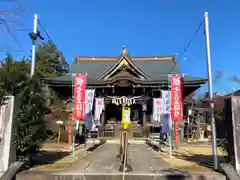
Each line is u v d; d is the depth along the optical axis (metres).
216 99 10.11
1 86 8.54
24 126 8.53
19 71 9.03
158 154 15.01
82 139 22.36
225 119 9.39
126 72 25.38
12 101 8.26
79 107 13.47
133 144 22.58
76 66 32.62
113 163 10.83
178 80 13.22
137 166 10.11
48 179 8.05
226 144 9.40
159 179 8.19
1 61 9.07
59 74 39.09
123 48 26.36
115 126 27.59
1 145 7.97
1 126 8.10
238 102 8.78
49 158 12.27
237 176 7.98
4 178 7.36
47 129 10.07
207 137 29.33
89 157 13.09
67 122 21.53
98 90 25.80
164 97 15.88
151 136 25.02
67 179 8.13
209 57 10.20
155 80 24.52
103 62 33.28
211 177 8.19
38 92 9.41
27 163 9.16
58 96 24.27
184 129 28.83
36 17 10.23
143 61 33.03
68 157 12.86
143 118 27.45
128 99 25.36
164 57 32.78
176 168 9.63
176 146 18.78
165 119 15.63
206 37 10.27
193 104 29.16
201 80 22.53
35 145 8.95
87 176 8.20
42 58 37.03
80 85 13.62
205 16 10.32
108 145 21.48
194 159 12.56
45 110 9.66
